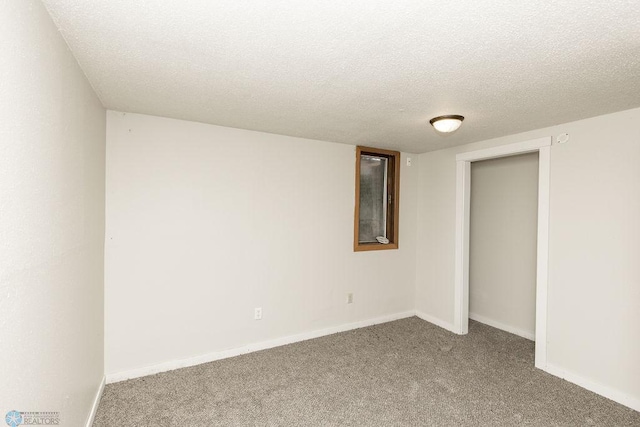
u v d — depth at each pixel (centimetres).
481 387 257
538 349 289
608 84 195
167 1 121
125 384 254
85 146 191
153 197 271
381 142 363
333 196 367
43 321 128
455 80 192
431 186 411
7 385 100
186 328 286
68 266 159
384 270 406
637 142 233
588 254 258
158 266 273
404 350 324
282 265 336
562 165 276
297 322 346
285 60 169
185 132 283
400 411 225
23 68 109
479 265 412
